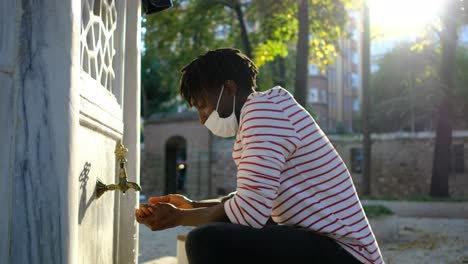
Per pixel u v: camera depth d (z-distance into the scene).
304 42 11.02
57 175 1.43
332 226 1.58
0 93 1.38
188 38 14.66
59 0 1.47
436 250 6.53
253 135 1.57
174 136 21.95
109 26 2.34
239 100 1.74
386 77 31.14
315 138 1.63
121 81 2.51
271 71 16.86
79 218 1.72
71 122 1.48
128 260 2.60
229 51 1.78
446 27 14.38
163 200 2.04
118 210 2.47
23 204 1.40
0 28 1.41
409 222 10.95
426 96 25.34
